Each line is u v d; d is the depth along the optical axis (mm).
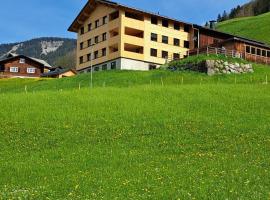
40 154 34031
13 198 23281
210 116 45906
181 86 61531
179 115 45938
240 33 162500
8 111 46125
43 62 153875
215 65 80375
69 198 23078
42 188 25250
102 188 24641
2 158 33031
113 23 105250
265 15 185375
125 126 41969
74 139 38188
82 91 56844
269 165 29047
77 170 29406
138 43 104625
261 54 97688
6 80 102062
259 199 21797
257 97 54594
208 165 29219
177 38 111062
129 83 76250
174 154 33531
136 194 23234
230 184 24547
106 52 107000
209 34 108125
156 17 107812
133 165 30219
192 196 22562
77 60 117438
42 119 43781
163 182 25359
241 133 39375
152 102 51562
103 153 33844
